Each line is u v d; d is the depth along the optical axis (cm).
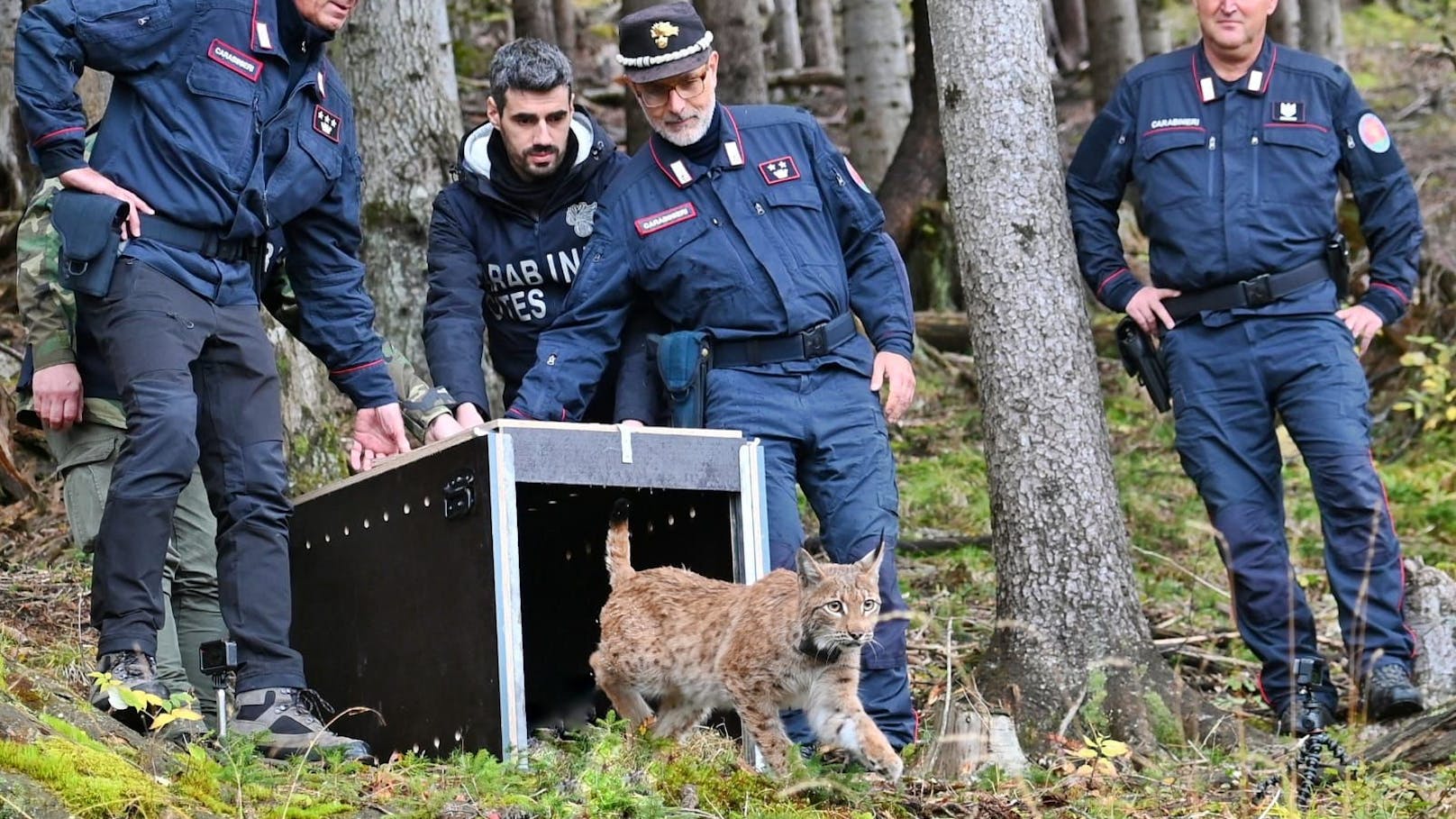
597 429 644
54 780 473
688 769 593
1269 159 824
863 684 718
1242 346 823
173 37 610
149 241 604
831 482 721
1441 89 2430
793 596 632
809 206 735
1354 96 843
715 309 727
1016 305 840
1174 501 1297
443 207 786
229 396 628
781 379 719
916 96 1684
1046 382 837
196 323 610
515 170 768
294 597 748
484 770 572
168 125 609
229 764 552
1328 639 971
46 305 626
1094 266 866
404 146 1043
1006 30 845
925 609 1010
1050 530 831
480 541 621
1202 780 703
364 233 1041
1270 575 820
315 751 607
